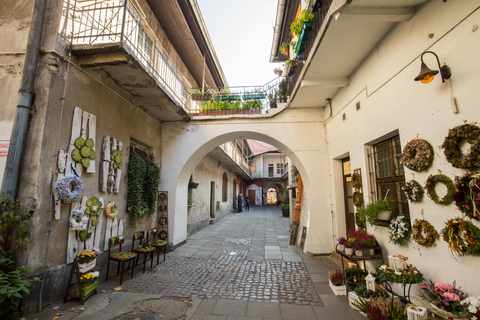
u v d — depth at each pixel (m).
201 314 3.12
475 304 2.12
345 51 4.00
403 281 2.79
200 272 4.75
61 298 3.39
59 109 3.48
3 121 3.27
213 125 6.85
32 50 3.35
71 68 3.72
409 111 3.09
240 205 19.75
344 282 3.79
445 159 2.55
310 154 6.32
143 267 4.68
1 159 3.17
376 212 3.55
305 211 6.85
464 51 2.34
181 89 7.70
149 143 6.28
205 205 11.66
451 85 2.48
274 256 5.93
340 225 5.75
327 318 3.01
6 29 3.53
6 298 2.63
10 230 3.01
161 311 3.17
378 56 3.78
